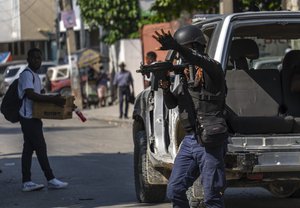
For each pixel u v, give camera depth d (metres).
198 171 12.09
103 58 65.19
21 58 79.50
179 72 12.11
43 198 18.70
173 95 12.21
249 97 14.88
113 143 32.69
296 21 13.94
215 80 11.73
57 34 73.50
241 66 15.85
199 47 12.04
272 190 17.08
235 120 14.02
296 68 15.10
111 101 60.88
